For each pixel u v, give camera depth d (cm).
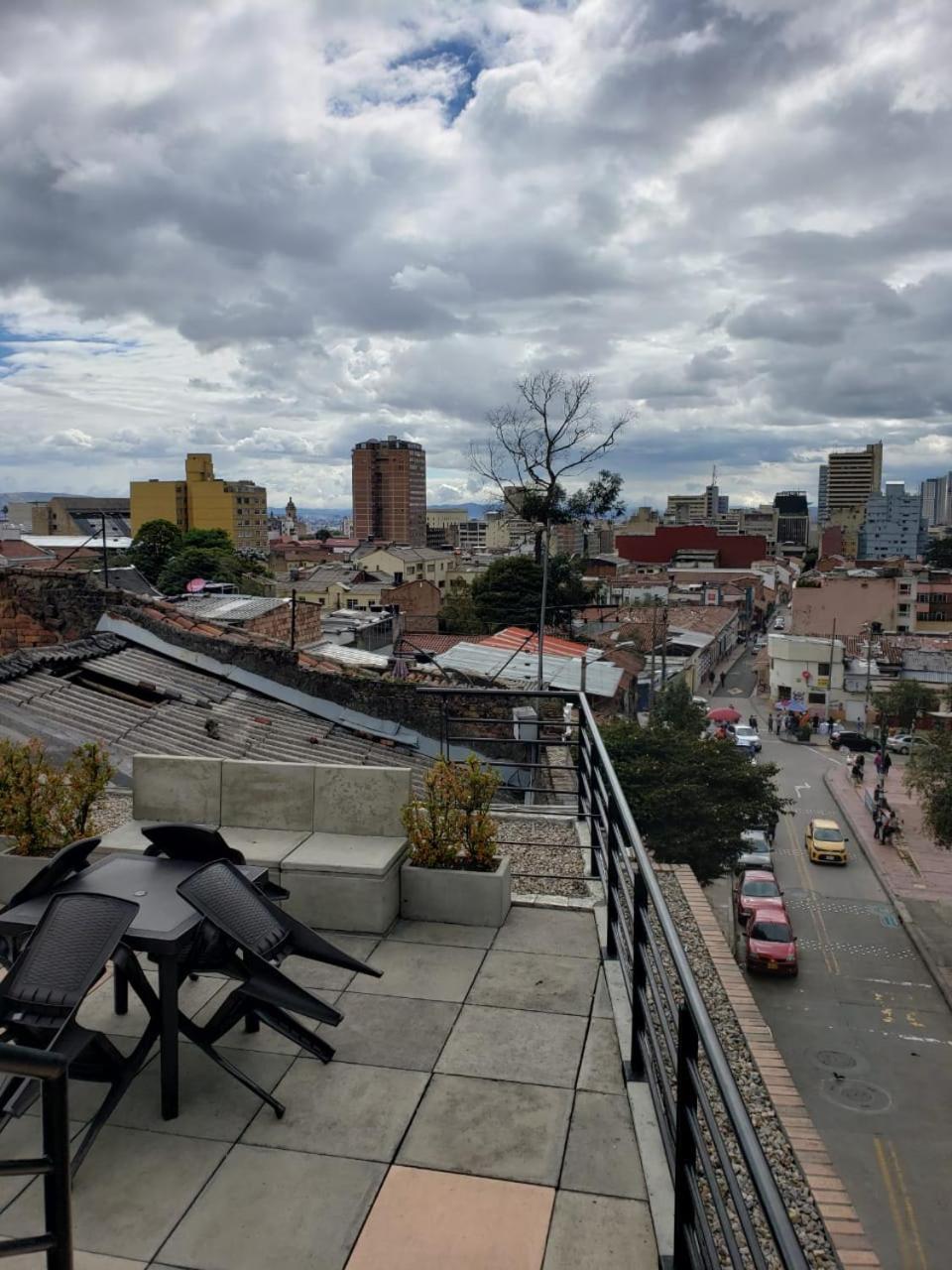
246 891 346
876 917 2892
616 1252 277
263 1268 272
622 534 16075
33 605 1352
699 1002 246
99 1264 273
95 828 624
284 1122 338
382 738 1295
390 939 486
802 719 5972
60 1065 183
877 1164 1515
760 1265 193
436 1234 285
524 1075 367
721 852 2583
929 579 8488
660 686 4662
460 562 12825
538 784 1297
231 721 1170
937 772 2995
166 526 8356
